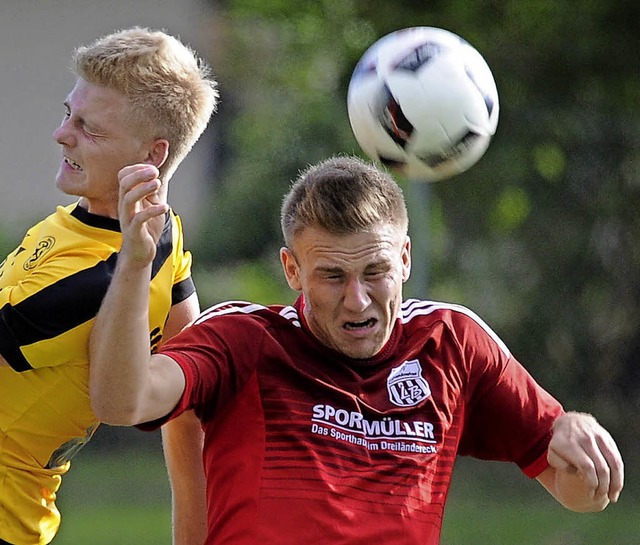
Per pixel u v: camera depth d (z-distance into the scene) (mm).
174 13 82875
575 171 45156
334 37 46562
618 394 47375
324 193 12773
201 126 13945
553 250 45719
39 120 81938
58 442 13625
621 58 43719
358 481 12766
